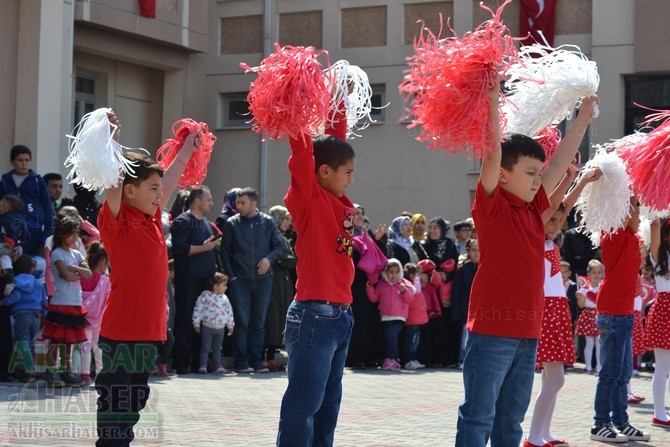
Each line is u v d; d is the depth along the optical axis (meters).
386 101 18.11
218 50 19.20
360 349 11.73
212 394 8.53
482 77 4.06
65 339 8.41
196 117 18.09
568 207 6.25
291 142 4.41
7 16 13.26
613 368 6.75
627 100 16.81
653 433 7.14
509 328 4.32
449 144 4.14
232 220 10.80
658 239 7.65
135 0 16.23
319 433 4.69
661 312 7.59
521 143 4.39
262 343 10.82
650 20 16.44
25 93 13.30
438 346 12.48
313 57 4.30
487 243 4.40
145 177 4.83
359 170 18.23
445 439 6.38
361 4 18.27
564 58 4.90
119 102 17.25
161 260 4.89
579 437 6.82
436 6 17.78
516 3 17.08
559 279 6.33
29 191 9.73
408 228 12.54
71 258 8.62
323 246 4.49
